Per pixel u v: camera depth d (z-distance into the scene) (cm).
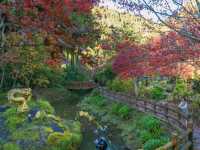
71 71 4916
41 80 3841
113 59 2606
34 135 1677
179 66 2302
